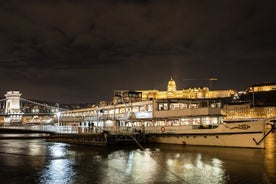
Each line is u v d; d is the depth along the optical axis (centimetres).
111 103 9288
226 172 3759
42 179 3534
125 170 3962
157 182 3325
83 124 9850
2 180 3506
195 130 6297
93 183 3331
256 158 4728
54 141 8494
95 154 5472
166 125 6900
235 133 5838
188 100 7375
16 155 5497
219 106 6738
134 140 6662
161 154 5266
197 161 4516
